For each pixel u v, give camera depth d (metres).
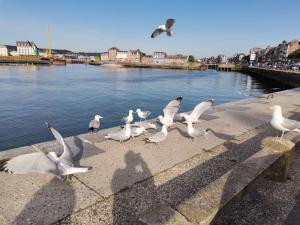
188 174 5.08
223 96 32.22
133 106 23.56
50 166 3.40
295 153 6.32
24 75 56.56
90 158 5.59
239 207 4.10
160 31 5.13
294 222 3.83
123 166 5.26
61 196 4.10
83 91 32.56
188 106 24.62
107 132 7.54
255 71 80.62
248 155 6.16
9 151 5.70
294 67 70.69
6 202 3.90
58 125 16.39
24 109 20.88
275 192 4.60
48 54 134.00
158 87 40.16
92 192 4.26
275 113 6.26
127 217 3.69
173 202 4.10
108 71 88.12
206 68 126.56
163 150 6.24
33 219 3.55
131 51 163.88
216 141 7.04
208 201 3.09
